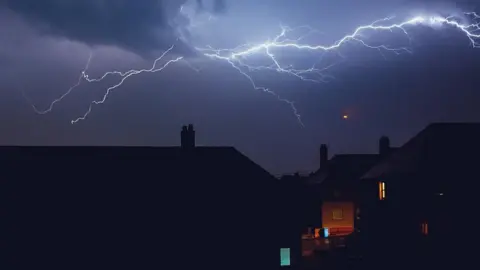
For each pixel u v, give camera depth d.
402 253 34.16
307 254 37.59
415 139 37.25
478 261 30.66
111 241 27.09
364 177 37.81
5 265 25.94
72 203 27.19
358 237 39.28
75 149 29.77
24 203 26.77
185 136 30.58
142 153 30.00
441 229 31.88
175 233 27.81
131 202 27.77
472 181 31.77
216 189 28.72
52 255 26.44
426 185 33.19
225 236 28.19
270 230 28.55
